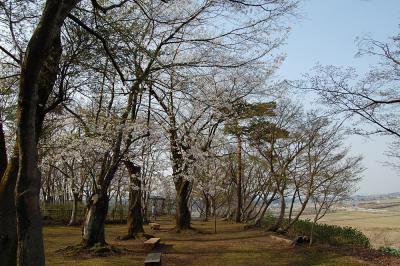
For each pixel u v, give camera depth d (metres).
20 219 5.16
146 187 22.42
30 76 5.14
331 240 15.90
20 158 5.21
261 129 22.02
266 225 23.19
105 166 13.35
